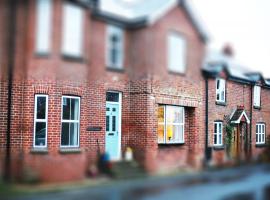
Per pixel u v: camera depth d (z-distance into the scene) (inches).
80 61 180.5
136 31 191.8
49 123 393.1
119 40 191.8
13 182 131.1
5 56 180.9
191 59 194.4
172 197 140.9
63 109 407.5
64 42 169.8
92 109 421.7
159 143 436.5
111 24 185.9
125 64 196.1
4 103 383.6
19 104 388.2
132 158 174.1
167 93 418.0
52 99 392.5
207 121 462.9
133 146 422.3
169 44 190.1
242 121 443.2
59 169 143.1
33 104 390.0
